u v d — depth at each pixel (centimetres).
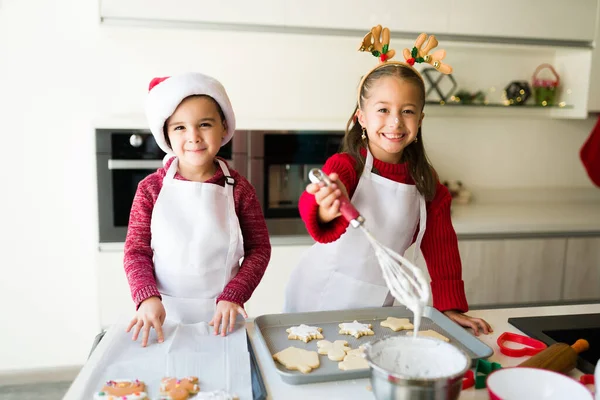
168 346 92
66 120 237
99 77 238
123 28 210
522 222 232
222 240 111
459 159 276
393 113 110
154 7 208
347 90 259
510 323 111
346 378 85
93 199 242
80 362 251
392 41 230
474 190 278
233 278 111
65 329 248
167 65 243
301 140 221
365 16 224
